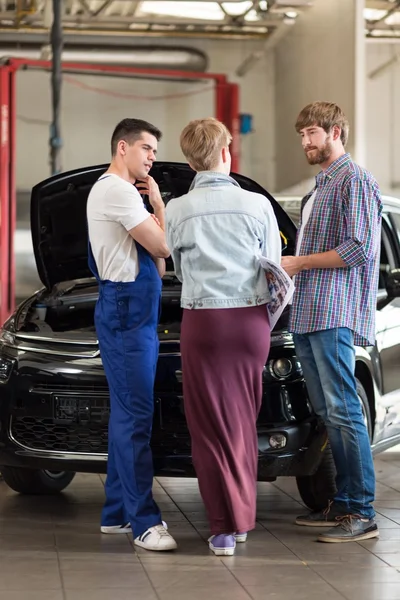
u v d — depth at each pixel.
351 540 5.47
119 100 22.19
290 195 7.63
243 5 20.00
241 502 5.16
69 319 6.58
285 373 5.64
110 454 5.58
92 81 22.05
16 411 5.90
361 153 14.45
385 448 6.85
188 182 6.00
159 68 20.80
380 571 4.83
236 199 5.11
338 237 5.62
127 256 5.33
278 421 5.57
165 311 6.61
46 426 5.84
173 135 22.39
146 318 5.36
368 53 22.38
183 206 5.13
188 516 6.21
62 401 5.79
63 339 5.93
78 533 5.66
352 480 5.58
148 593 4.42
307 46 18.22
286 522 6.00
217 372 5.08
